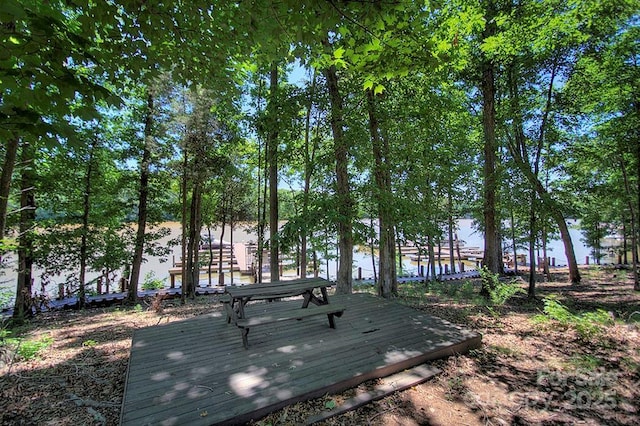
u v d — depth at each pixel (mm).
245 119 7734
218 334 3771
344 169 6445
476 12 6164
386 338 3615
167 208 10000
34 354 3725
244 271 16969
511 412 2492
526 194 6613
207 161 8180
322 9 1992
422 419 2373
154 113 8211
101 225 8820
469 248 25594
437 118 7176
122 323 5867
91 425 2268
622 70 6867
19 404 2549
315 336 3686
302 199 6582
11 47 1399
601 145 8586
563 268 14664
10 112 1464
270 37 2480
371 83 2939
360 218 6730
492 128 7543
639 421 2395
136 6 2131
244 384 2582
